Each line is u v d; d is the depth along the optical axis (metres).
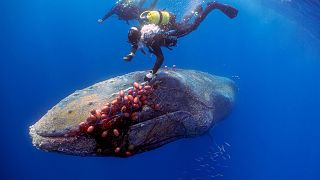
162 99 6.16
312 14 14.10
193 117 6.70
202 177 10.01
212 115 7.63
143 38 4.91
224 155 11.24
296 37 21.66
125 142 5.48
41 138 5.09
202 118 6.96
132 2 8.23
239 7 23.39
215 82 9.60
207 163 10.05
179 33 6.30
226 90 9.79
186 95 6.83
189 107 6.74
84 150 5.20
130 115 5.37
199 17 6.69
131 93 5.47
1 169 16.75
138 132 5.63
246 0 21.06
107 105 5.18
